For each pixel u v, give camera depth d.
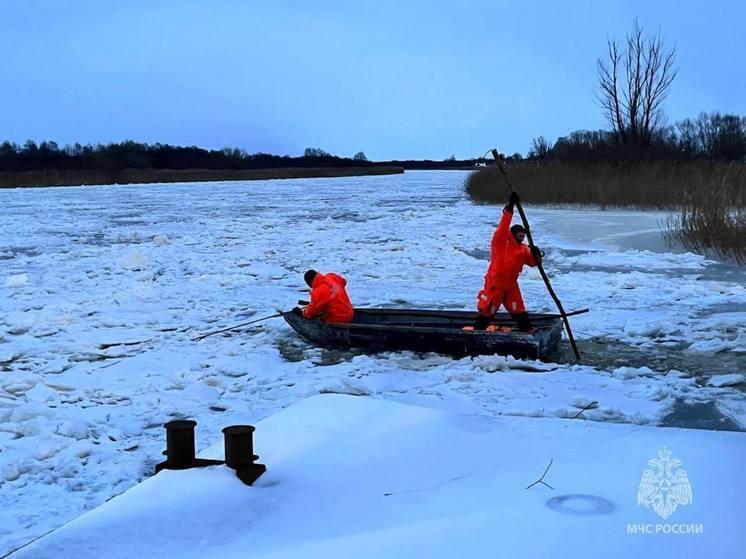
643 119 45.12
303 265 18.91
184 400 8.00
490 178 41.34
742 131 60.38
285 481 4.80
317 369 9.16
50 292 15.30
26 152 115.94
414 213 35.53
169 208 42.75
